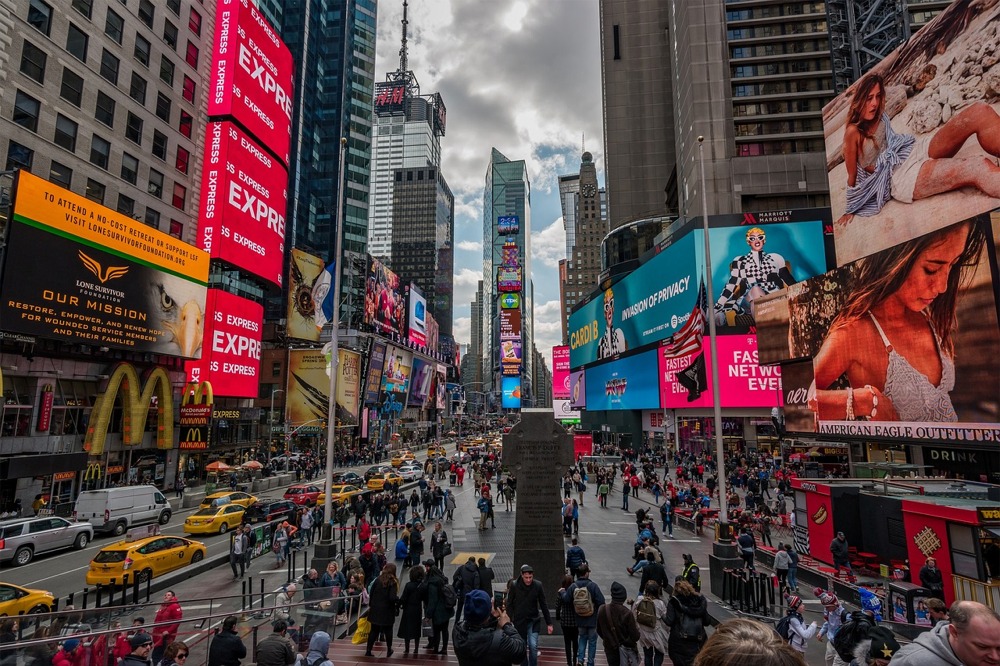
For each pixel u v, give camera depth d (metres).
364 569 15.91
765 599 13.99
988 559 13.93
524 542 14.13
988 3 29.81
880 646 7.45
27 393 32.94
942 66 32.53
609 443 88.50
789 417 41.75
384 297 96.56
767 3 77.62
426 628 12.11
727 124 75.25
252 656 11.16
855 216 39.50
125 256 37.44
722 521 16.69
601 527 27.09
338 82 129.12
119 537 27.61
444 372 146.62
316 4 127.31
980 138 30.14
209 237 49.41
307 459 59.34
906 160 35.06
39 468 31.12
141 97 42.72
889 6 51.31
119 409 40.09
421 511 31.89
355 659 10.60
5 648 8.67
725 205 71.38
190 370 47.91
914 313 29.19
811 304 38.53
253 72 54.91
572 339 112.62
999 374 24.25
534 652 9.42
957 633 2.73
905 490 18.86
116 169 40.00
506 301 150.00
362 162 131.50
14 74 32.34
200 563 21.03
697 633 8.03
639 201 118.31
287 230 108.94
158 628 10.90
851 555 18.19
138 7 42.47
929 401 28.11
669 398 65.62
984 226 25.08
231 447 54.69
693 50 77.88
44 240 31.55
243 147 53.81
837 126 41.47
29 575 20.56
